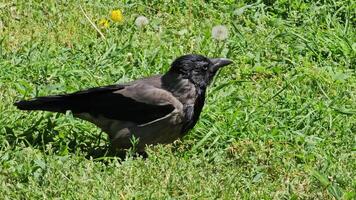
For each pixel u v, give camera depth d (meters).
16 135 11.96
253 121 12.80
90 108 11.84
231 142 12.31
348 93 13.95
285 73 14.52
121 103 11.83
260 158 11.71
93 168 11.02
